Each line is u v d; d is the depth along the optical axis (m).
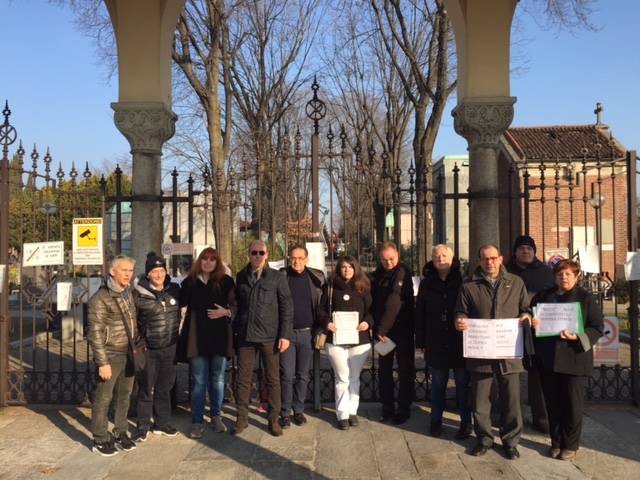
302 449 4.96
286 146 6.59
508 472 4.46
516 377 4.79
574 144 18.08
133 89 6.22
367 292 5.63
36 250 6.31
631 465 4.59
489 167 6.06
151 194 6.23
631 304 6.14
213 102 13.87
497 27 6.06
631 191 6.05
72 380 6.31
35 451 4.99
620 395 6.19
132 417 5.94
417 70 13.45
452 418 5.79
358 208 6.57
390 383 5.67
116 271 4.92
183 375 8.05
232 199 6.86
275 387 5.32
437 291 5.29
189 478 4.40
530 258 5.49
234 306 5.47
